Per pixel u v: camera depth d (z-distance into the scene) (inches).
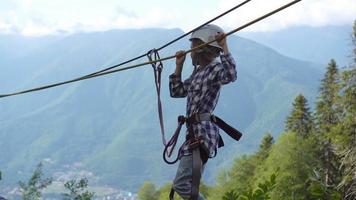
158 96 246.7
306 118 2529.5
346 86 1451.8
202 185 3139.8
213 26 235.5
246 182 2664.9
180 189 221.9
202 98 229.1
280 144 2135.8
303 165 1982.0
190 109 231.8
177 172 224.8
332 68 2034.9
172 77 242.1
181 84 241.6
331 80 2012.8
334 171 1868.8
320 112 2015.3
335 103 1582.2
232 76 225.0
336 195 253.4
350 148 1368.1
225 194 237.0
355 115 1418.6
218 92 230.8
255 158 2928.2
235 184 2743.6
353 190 1201.4
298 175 1948.8
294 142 2081.7
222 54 227.6
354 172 1253.7
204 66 235.6
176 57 242.2
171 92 243.0
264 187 235.0
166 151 231.8
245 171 2829.7
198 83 230.8
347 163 1330.0
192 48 237.6
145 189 4362.7
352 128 1419.8
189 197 220.1
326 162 1946.4
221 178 2839.6
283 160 2046.0
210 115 229.9
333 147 1845.5
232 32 223.8
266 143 2967.5
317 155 2006.6
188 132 228.7
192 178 217.9
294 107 2576.3
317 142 2102.6
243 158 2888.8
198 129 225.6
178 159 228.8
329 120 2001.7
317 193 255.6
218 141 231.8
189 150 223.6
